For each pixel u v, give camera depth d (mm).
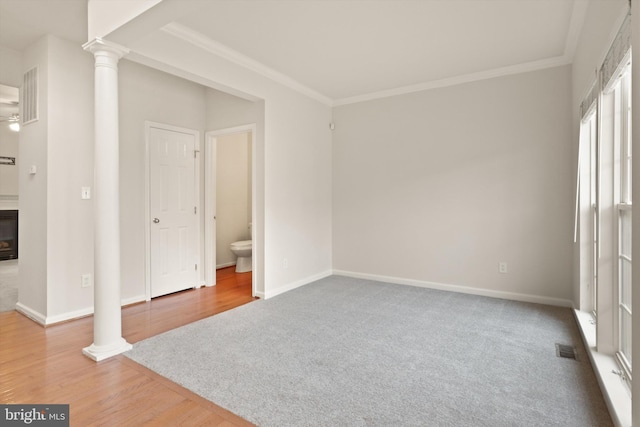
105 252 2471
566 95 3535
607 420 1726
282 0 2521
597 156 2252
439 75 4035
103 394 1970
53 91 3018
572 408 1829
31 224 3205
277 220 4082
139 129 3719
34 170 3146
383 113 4633
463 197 4109
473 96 4020
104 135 2463
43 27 2883
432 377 2162
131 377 2160
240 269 5352
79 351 2529
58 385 2066
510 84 3807
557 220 3605
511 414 1784
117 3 2244
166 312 3430
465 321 3158
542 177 3674
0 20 2770
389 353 2502
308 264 4625
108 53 2463
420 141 4371
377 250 4734
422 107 4348
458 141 4121
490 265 3965
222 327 3012
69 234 3143
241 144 6039
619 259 2164
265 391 2000
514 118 3797
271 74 3875
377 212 4715
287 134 4199
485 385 2066
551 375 2176
